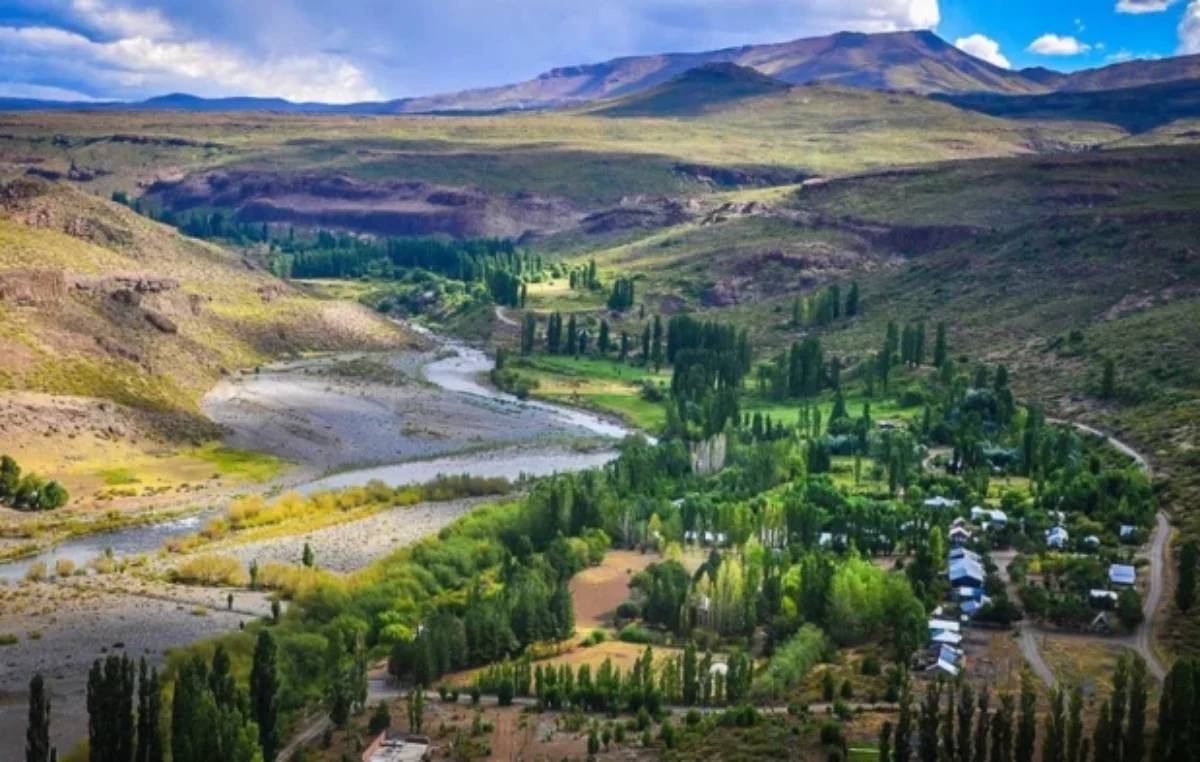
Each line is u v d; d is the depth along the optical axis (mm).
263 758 142000
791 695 157875
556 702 160125
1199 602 179875
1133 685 129500
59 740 151500
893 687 153875
